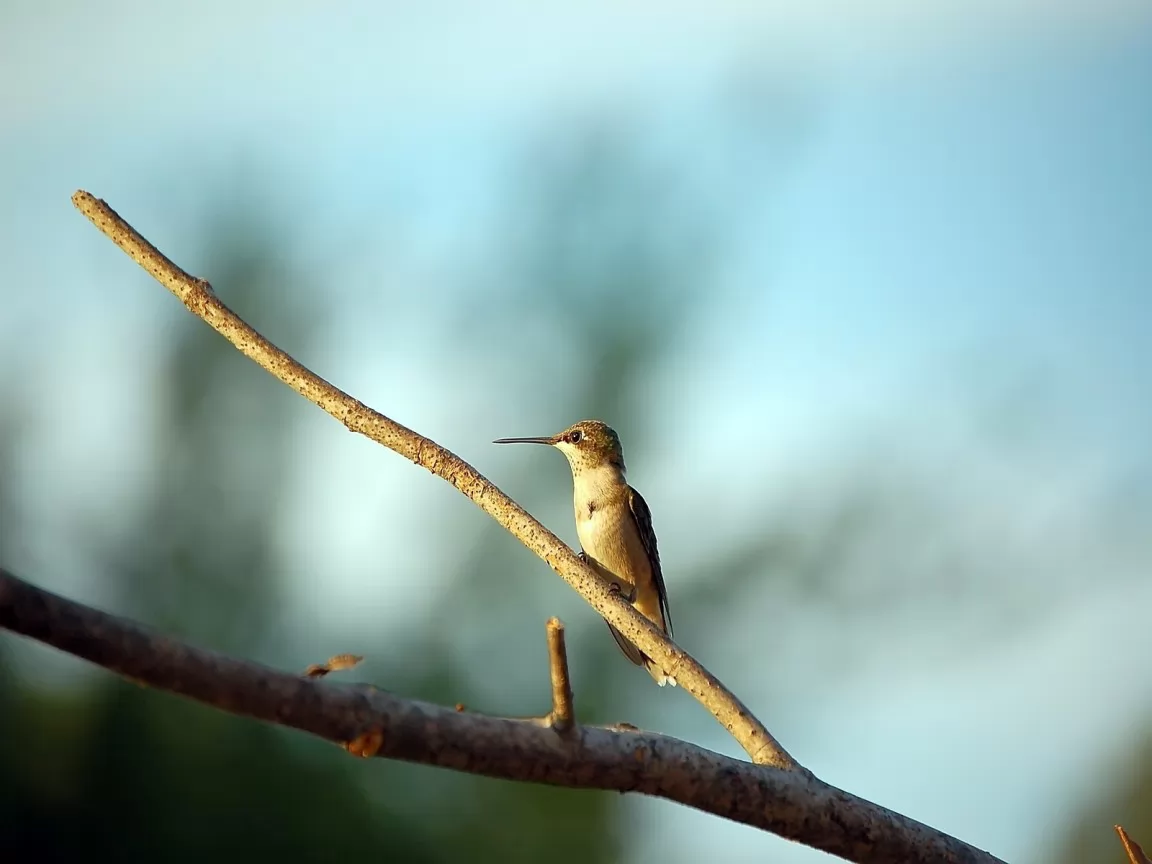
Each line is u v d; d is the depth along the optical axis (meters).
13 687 13.07
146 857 13.02
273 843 13.31
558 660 3.82
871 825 4.36
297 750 13.69
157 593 14.80
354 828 13.48
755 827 4.23
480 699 15.33
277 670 3.44
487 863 13.87
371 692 3.57
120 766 13.15
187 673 3.28
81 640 3.16
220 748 13.36
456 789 14.09
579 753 3.87
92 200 5.97
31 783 12.86
